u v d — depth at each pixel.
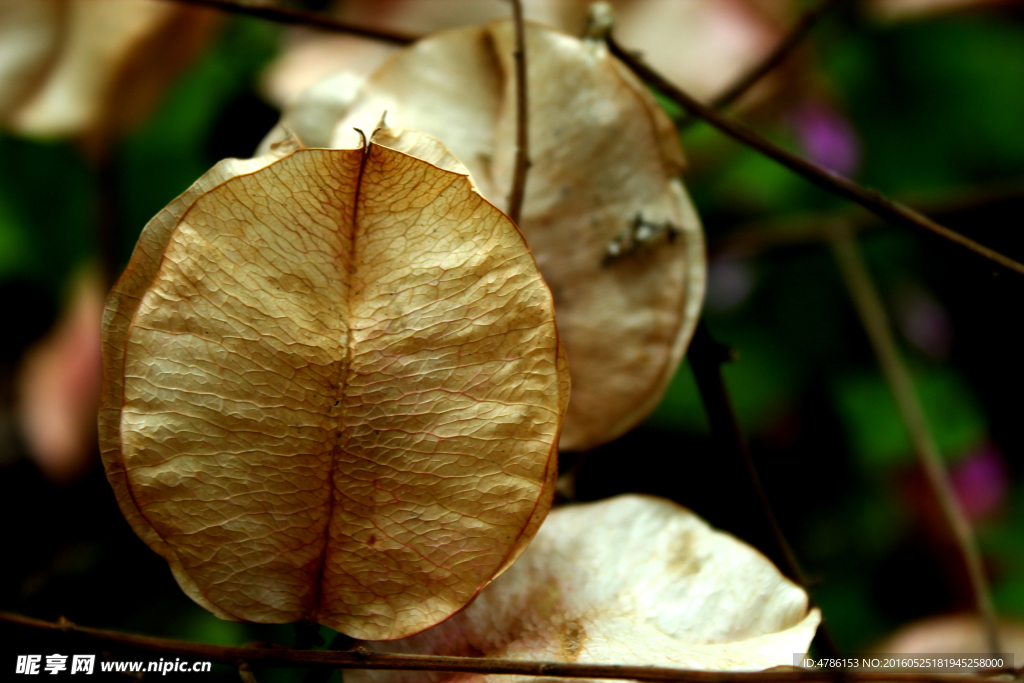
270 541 0.19
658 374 0.21
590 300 0.21
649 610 0.20
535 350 0.19
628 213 0.21
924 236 0.22
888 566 0.43
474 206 0.19
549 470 0.19
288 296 0.19
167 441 0.19
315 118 0.22
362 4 0.35
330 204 0.19
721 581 0.20
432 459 0.19
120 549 0.34
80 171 0.43
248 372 0.19
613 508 0.21
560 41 0.22
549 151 0.21
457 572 0.19
